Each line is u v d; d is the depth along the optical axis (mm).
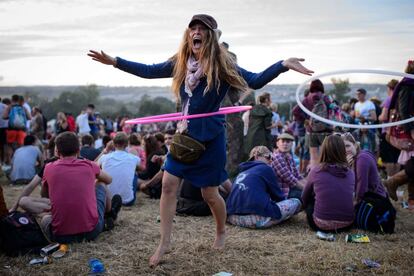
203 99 3396
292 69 3203
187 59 3475
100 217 4207
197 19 3324
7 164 11070
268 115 7785
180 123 3482
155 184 6453
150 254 3676
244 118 9062
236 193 4738
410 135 5566
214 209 3689
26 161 8141
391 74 4520
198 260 3535
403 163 5648
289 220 5043
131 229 4520
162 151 7035
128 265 3436
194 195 5148
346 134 4859
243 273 3275
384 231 4406
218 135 3473
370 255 3619
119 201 4695
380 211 4406
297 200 4855
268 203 4660
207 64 3324
